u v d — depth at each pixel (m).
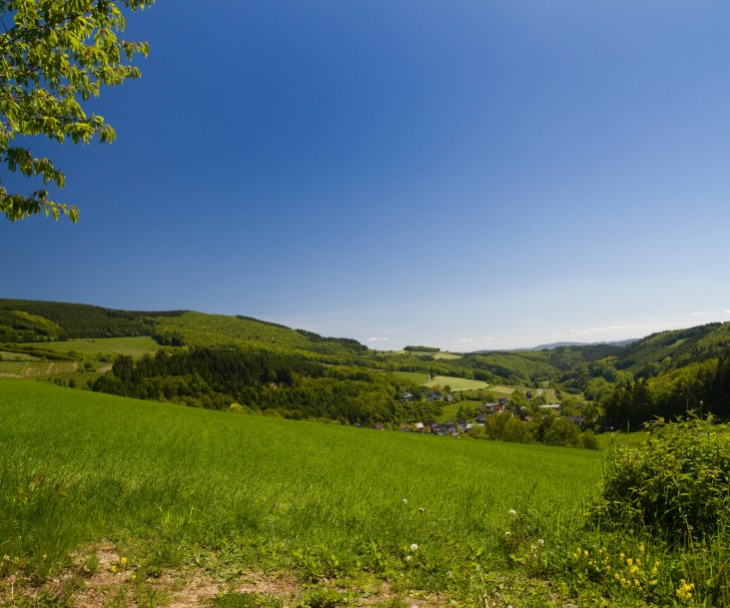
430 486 13.39
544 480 17.72
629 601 4.46
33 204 6.57
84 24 6.77
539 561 5.51
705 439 6.51
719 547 4.87
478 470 20.36
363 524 7.06
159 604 4.12
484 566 5.47
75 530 5.36
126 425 25.05
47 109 6.71
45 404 32.81
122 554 5.12
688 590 4.36
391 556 5.76
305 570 5.15
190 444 19.59
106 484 7.71
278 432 33.38
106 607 3.94
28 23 6.23
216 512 6.83
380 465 19.03
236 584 4.73
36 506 5.79
